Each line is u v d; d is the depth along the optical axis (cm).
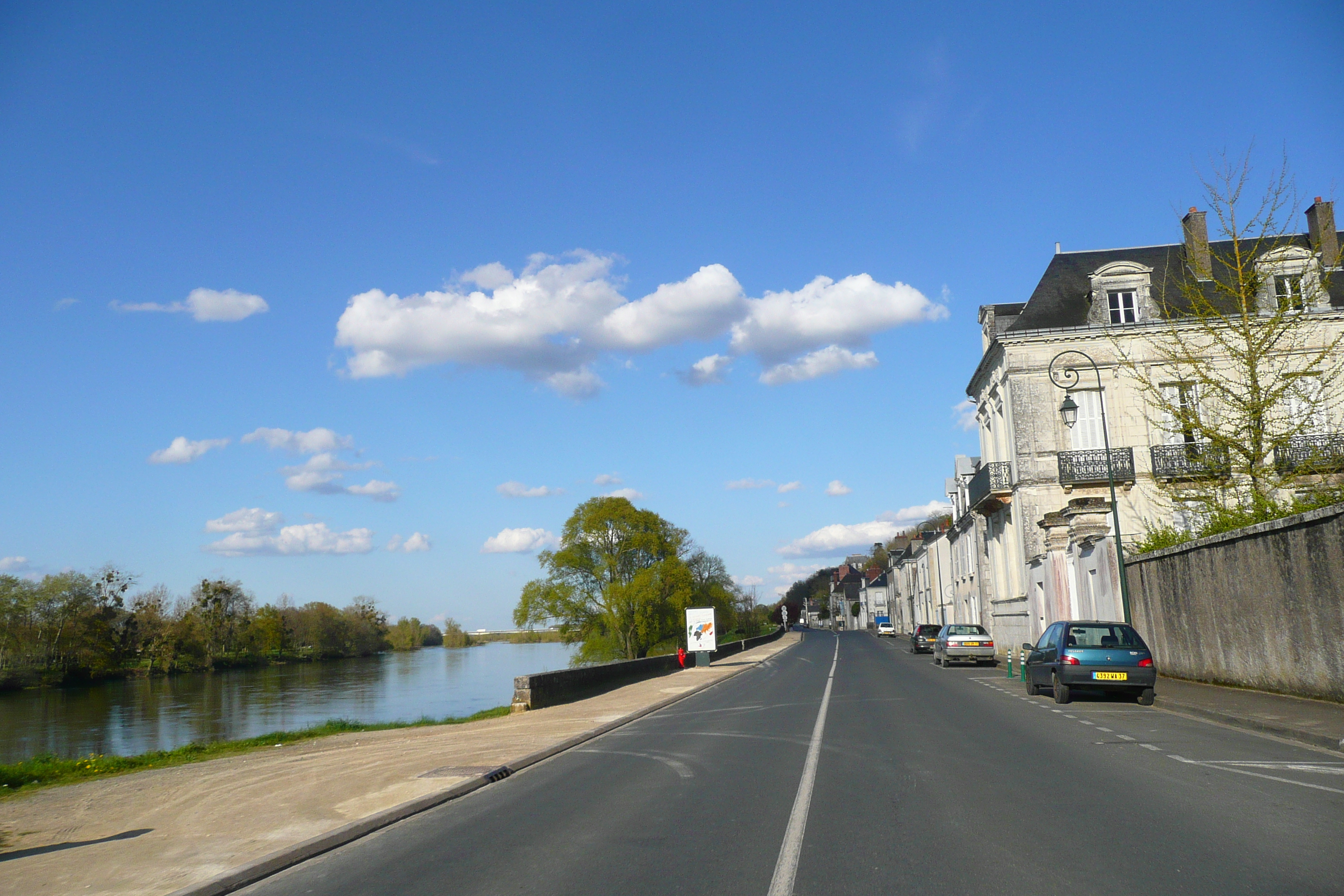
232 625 7806
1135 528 3281
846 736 1298
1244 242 2723
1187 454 2723
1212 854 598
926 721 1460
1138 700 1675
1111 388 3381
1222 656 1767
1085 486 3328
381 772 1126
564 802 891
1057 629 1773
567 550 6581
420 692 4888
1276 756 1009
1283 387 2272
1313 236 3431
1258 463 2238
